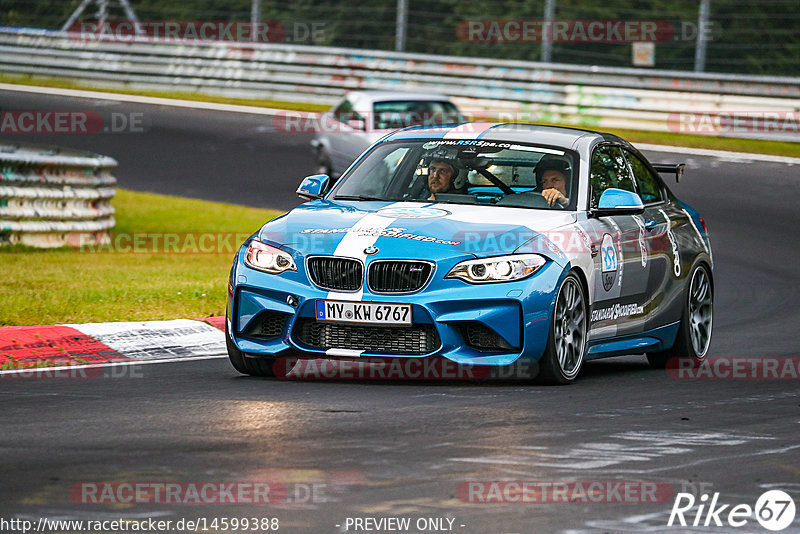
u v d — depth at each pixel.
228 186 60.62
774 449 16.94
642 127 72.94
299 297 21.38
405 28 83.81
